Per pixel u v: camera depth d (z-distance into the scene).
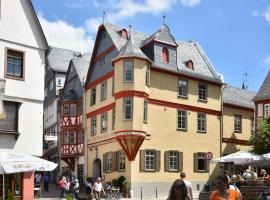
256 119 40.12
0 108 22.95
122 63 36.09
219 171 41.75
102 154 39.97
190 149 39.75
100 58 41.97
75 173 45.81
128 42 36.75
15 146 24.92
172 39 39.94
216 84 43.00
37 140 25.81
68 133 46.25
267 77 42.53
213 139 41.97
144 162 36.19
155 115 37.56
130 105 35.59
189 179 39.19
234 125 44.75
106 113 39.69
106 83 40.06
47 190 42.59
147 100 36.97
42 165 16.23
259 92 41.59
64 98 47.19
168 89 38.84
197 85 41.31
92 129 42.38
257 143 32.38
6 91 24.80
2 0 25.22
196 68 42.34
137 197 35.19
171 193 6.83
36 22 26.45
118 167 36.91
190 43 45.16
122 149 36.62
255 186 23.19
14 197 23.41
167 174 37.59
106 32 40.84
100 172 40.28
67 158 46.59
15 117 25.17
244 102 46.75
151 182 36.34
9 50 25.31
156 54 38.56
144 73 36.31
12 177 24.06
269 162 32.50
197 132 40.59
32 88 25.95
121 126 35.50
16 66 25.56
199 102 41.19
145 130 36.16
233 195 8.35
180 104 39.53
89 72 43.69
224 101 44.00
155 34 39.25
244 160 27.78
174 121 38.91
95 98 42.22
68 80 51.03
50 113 59.09
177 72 39.44
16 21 25.72
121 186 35.66
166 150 37.84
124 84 35.81
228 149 43.44
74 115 46.47
